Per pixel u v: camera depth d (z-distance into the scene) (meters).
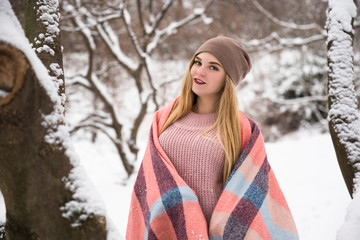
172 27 8.05
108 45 7.44
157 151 1.84
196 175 1.77
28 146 0.94
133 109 11.70
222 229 1.62
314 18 10.38
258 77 12.31
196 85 1.86
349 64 2.12
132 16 9.85
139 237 1.83
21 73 0.89
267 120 12.70
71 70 9.85
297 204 4.74
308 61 11.52
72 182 1.00
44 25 1.51
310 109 12.27
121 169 8.41
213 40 1.86
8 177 0.97
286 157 7.04
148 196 1.73
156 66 10.93
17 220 1.01
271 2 10.77
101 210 1.03
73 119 10.34
